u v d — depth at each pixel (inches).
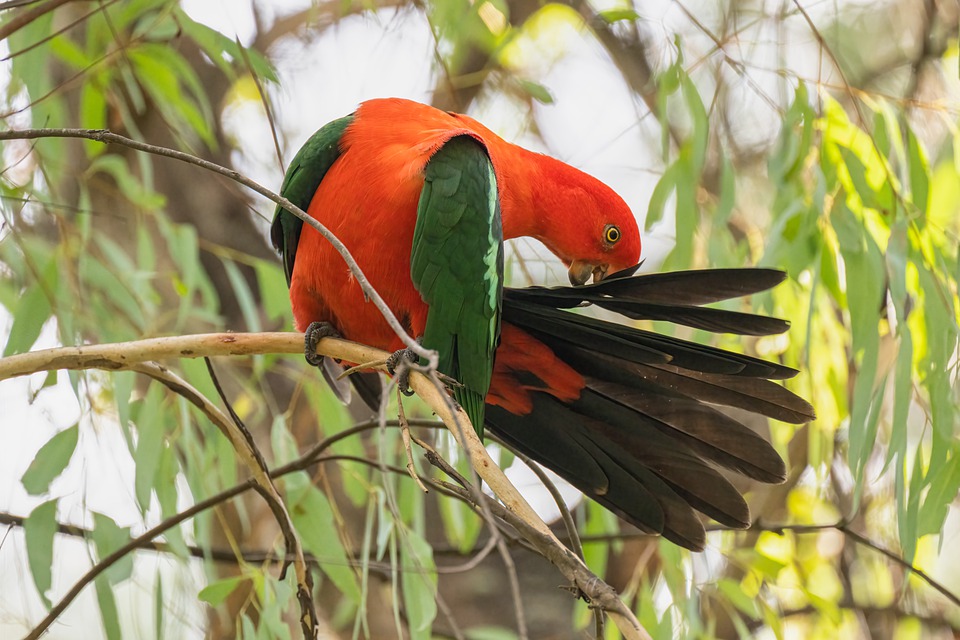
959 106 366.0
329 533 316.2
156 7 331.9
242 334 234.5
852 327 306.3
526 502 193.3
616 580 440.5
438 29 373.1
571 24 446.9
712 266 340.2
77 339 319.9
